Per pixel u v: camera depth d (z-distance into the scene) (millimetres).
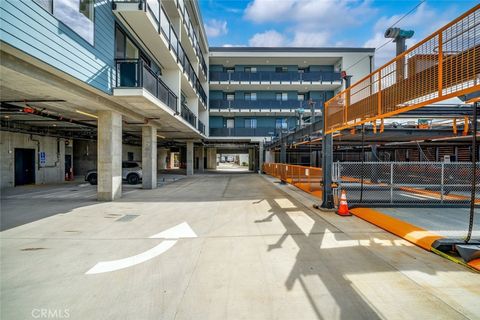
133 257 4535
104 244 5215
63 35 6449
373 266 4105
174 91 15531
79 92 7949
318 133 13141
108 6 8797
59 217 7516
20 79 6277
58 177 18438
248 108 31203
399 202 8883
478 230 5805
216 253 4711
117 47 9766
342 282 3590
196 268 4074
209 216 7660
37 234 5871
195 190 13906
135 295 3289
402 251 4770
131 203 9820
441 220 6730
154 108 11289
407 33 6160
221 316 2850
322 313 2887
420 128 11484
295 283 3564
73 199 10672
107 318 2828
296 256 4539
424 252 4711
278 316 2844
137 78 9180
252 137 29891
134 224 6754
